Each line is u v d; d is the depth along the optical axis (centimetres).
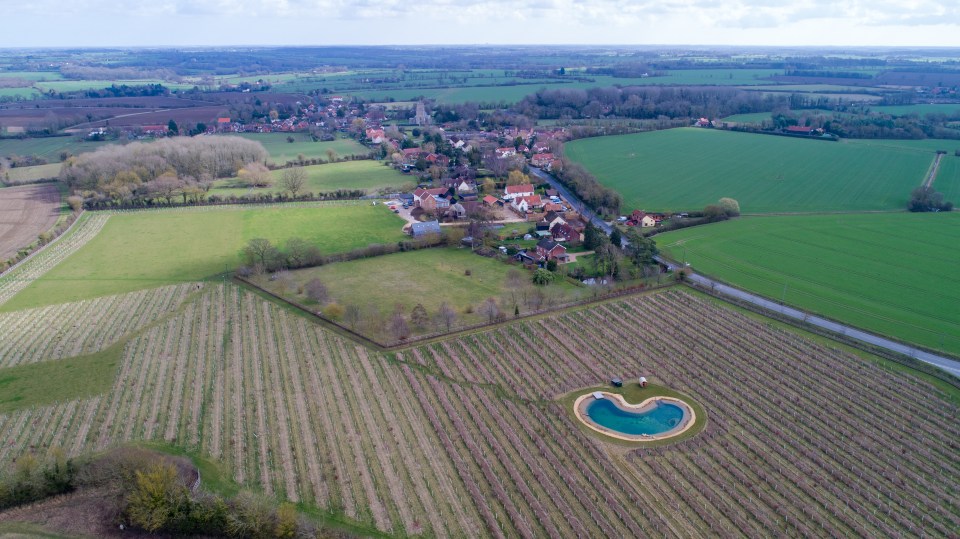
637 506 6569
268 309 11275
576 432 7788
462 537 6109
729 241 14900
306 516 6212
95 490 6612
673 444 7562
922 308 11094
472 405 8344
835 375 9031
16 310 11212
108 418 7969
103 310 11200
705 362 9475
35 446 7400
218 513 6122
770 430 7838
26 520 6238
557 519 6384
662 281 12494
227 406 8231
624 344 10050
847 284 12206
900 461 7281
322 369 9206
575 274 12794
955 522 6353
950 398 8444
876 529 6294
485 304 10831
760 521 6362
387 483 6825
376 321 10400
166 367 9231
